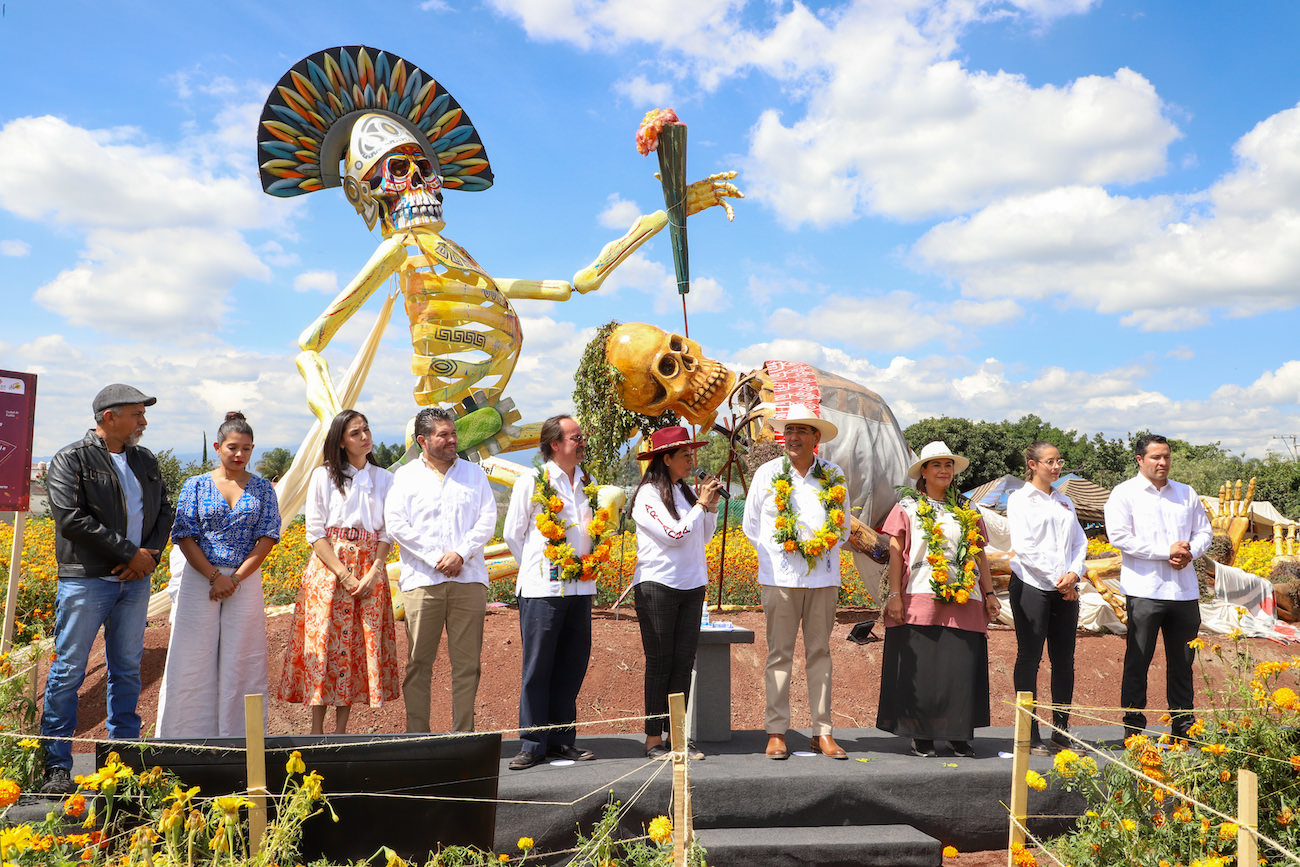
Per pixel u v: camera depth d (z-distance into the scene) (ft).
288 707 21.48
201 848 9.99
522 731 16.11
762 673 26.13
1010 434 162.30
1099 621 29.96
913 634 17.51
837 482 17.57
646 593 16.71
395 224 29.43
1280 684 24.48
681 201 27.91
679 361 29.27
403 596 16.46
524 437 30.71
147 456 15.46
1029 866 12.78
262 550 16.01
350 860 11.10
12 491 15.97
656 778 15.14
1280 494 154.71
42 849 9.18
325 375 27.17
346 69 29.73
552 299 31.81
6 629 16.10
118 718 14.75
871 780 15.80
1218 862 10.59
